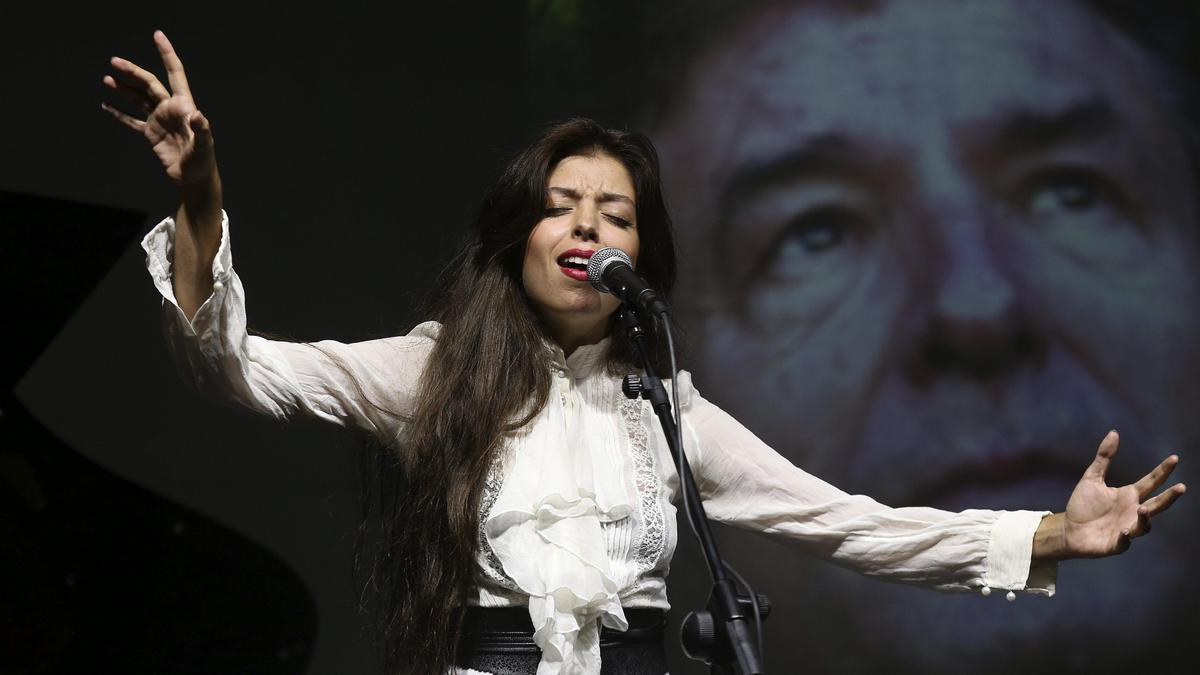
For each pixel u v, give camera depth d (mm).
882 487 15195
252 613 9070
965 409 15156
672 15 15695
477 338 7508
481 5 14875
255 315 13445
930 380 15234
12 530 8445
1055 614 15000
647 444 7527
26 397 12336
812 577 15281
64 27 12641
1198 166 15383
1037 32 15539
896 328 15336
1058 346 15195
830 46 15695
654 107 15555
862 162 15539
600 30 15445
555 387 7500
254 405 6598
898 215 15461
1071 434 15094
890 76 15602
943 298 15289
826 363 15383
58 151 12477
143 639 8609
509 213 7680
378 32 14305
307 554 13180
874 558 7570
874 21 15680
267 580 9211
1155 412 15133
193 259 6352
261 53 13688
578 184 7688
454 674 6871
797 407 15359
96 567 8602
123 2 12945
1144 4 15555
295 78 13852
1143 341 15219
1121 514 6898
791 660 15219
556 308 7539
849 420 15305
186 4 13289
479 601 6891
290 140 13773
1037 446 15078
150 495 9070
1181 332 15227
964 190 15406
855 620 15188
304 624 9266
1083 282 15273
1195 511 15070
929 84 15562
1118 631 14969
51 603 8336
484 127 14734
